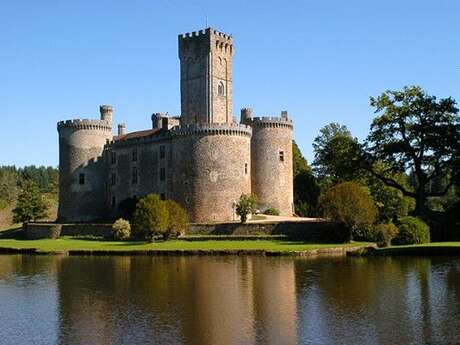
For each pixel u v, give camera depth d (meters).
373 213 61.62
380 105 72.19
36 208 97.12
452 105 70.56
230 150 75.88
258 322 28.17
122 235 71.25
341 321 28.06
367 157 73.81
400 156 72.12
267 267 46.38
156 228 66.31
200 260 52.62
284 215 82.56
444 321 27.70
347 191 61.28
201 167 75.62
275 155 82.62
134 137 88.06
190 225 71.25
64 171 89.88
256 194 82.12
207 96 83.69
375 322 27.75
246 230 68.75
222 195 75.06
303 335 25.80
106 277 42.97
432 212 70.06
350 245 58.41
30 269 48.56
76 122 89.62
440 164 70.25
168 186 82.31
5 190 164.12
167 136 82.62
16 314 31.03
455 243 60.28
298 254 54.38
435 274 41.25
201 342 25.00
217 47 85.12
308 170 96.31
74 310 31.70
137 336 26.11
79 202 88.81
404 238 60.50
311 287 36.91
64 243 70.88
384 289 35.75
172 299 34.03
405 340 24.75
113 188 89.69
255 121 83.00
